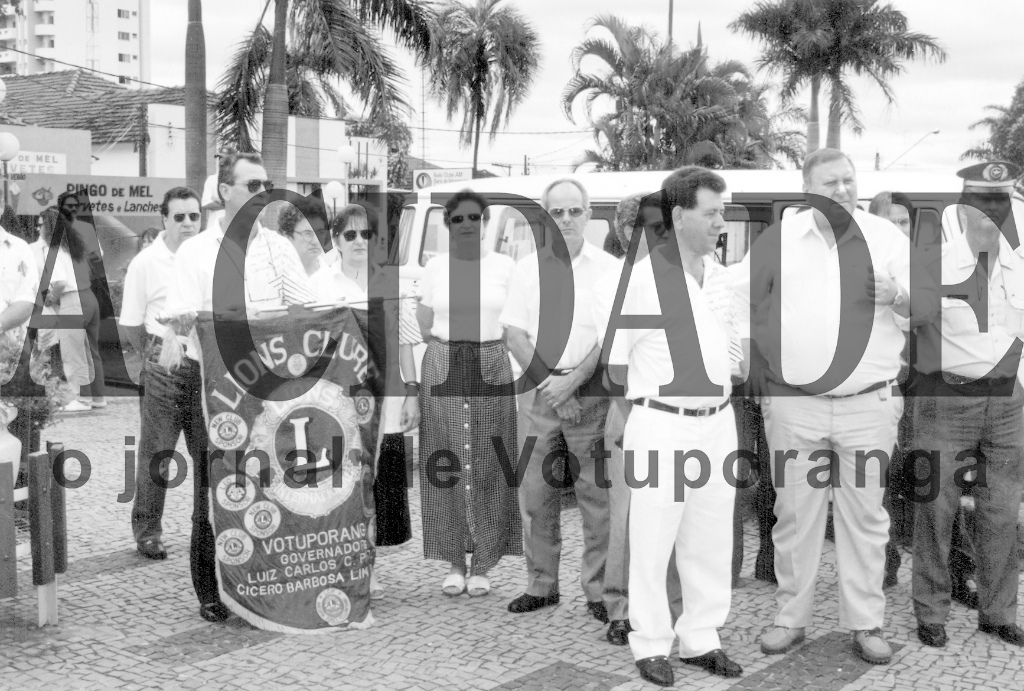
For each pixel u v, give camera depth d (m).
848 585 4.51
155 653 4.48
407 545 6.14
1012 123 41.69
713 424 4.26
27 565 5.41
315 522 4.75
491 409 5.18
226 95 17.67
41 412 5.55
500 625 4.86
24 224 9.84
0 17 19.11
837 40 26.22
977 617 5.00
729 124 23.12
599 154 23.95
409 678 4.24
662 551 4.25
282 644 4.60
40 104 32.91
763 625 4.91
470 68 22.89
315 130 21.98
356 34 16.53
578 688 4.17
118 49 128.88
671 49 23.75
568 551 6.03
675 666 4.43
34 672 4.25
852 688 4.20
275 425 4.71
